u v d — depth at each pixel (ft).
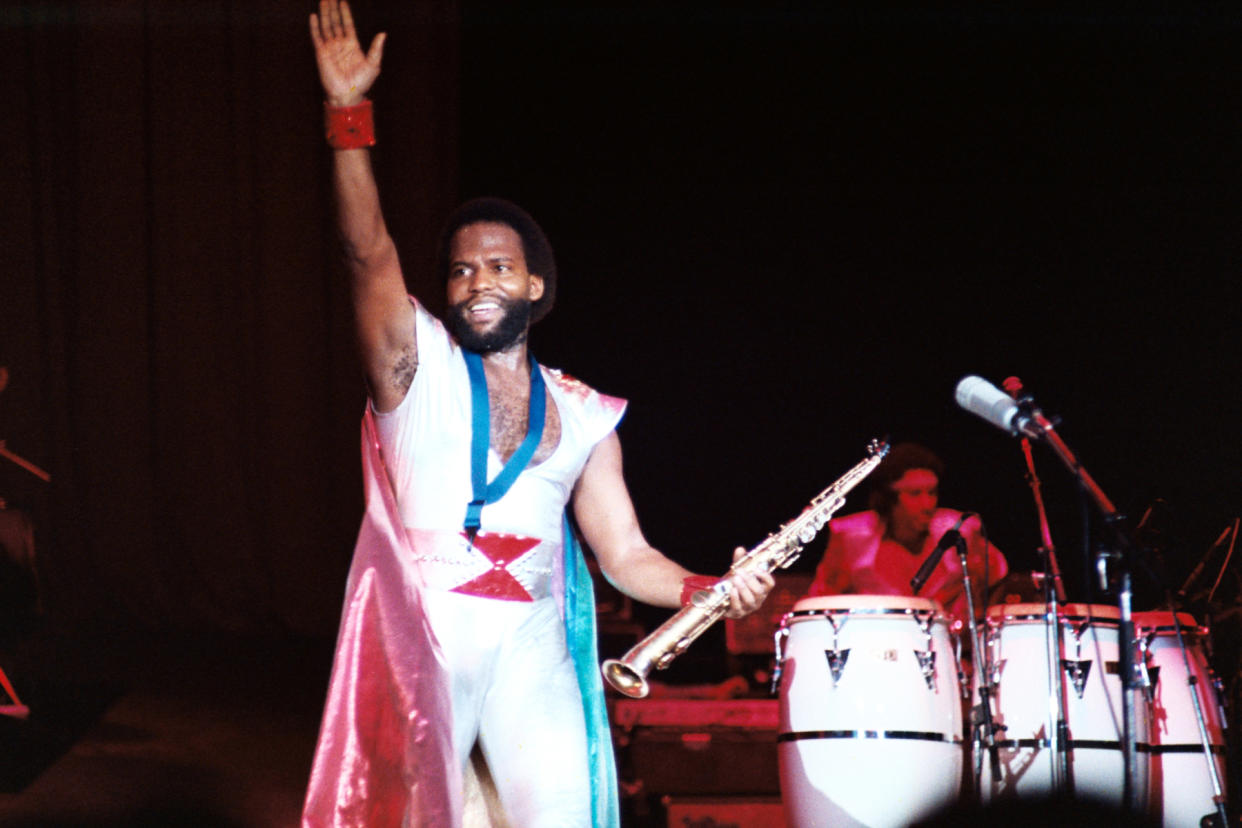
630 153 40.06
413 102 39.65
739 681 27.43
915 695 19.97
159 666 32.42
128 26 39.09
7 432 37.86
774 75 40.29
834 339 39.86
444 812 13.47
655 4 40.22
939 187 40.14
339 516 39.09
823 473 39.55
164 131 39.11
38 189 38.47
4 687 26.84
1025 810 8.36
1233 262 38.83
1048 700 21.11
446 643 13.85
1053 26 39.78
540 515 14.55
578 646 15.20
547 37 40.11
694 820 24.14
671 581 15.23
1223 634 26.30
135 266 38.81
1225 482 38.14
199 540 38.55
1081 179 39.70
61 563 37.70
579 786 13.87
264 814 23.34
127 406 38.58
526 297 14.96
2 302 38.14
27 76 38.55
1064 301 39.58
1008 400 15.33
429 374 14.32
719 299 39.88
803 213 40.14
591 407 15.39
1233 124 39.01
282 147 39.58
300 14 39.83
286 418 39.14
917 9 40.16
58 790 23.49
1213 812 21.53
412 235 39.40
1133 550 15.52
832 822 19.83
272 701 30.04
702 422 39.58
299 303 39.40
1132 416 38.93
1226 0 38.70
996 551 26.35
